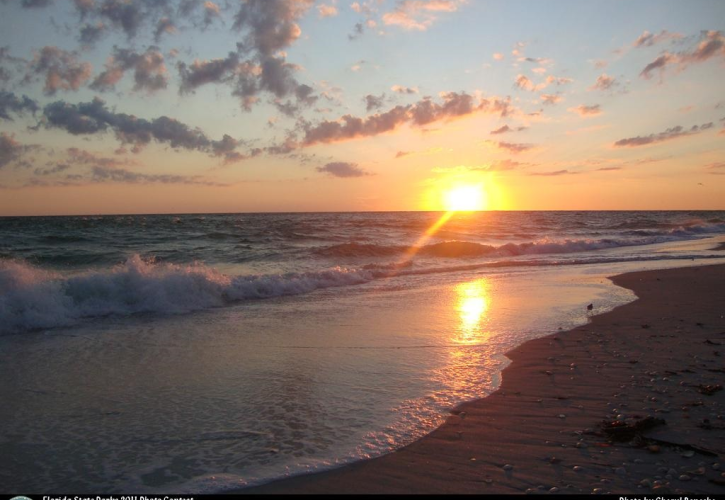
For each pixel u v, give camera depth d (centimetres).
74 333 827
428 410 490
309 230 4078
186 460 396
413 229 4281
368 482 361
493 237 3466
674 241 3102
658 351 680
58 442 429
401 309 1023
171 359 671
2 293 915
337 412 489
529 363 639
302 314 980
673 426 432
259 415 483
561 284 1350
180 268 1265
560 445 409
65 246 2488
